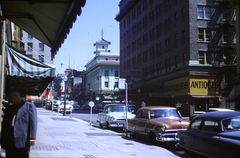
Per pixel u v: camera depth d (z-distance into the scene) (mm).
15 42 15141
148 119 11750
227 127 7176
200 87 35750
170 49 41594
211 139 7184
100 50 104812
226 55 37031
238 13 32594
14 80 12188
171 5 41719
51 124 18844
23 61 8711
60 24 6164
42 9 5559
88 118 30703
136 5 56219
